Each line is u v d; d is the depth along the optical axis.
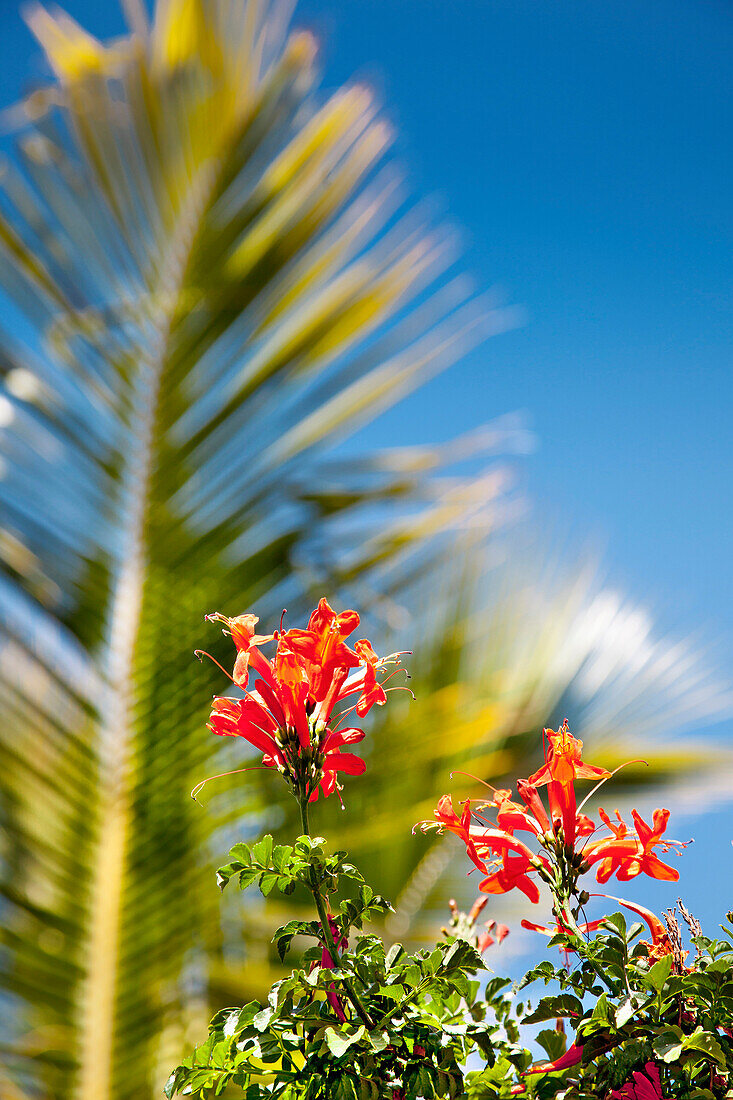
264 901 2.25
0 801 1.91
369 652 1.45
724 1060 1.35
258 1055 1.37
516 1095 1.36
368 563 2.46
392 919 2.59
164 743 2.04
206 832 2.01
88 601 2.19
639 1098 1.36
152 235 2.68
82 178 2.65
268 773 2.14
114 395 2.46
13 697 1.99
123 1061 1.81
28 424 2.36
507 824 1.43
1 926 1.82
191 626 2.17
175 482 2.38
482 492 2.60
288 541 2.35
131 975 1.85
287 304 2.66
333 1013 1.38
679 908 1.42
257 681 1.44
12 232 2.49
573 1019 1.37
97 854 1.92
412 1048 1.37
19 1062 1.80
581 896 1.41
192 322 2.56
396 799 2.48
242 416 2.49
